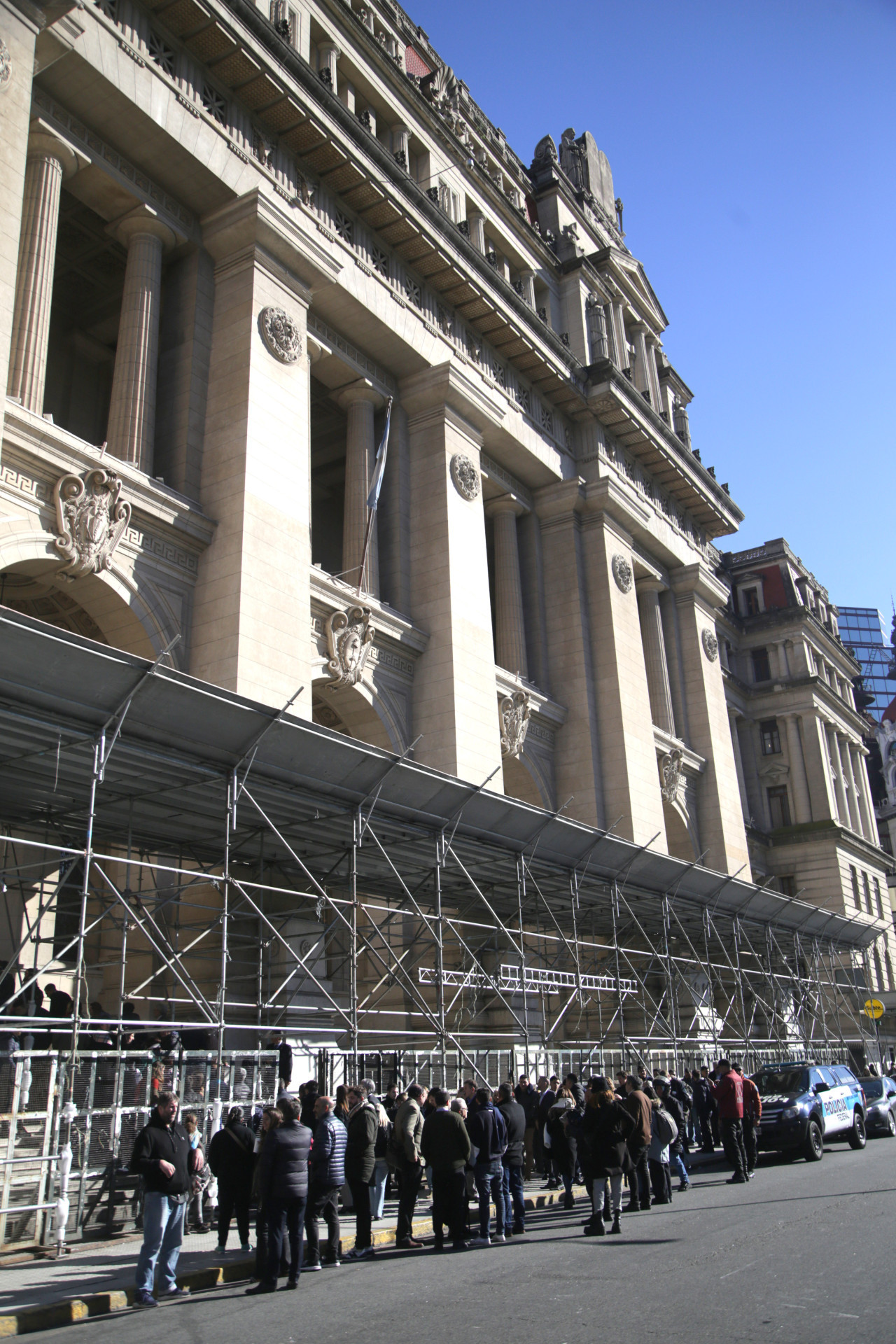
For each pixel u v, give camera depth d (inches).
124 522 932.0
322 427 1524.4
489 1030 1234.0
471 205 1647.4
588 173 2176.4
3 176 835.4
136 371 1024.2
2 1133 598.5
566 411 1720.0
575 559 1657.2
